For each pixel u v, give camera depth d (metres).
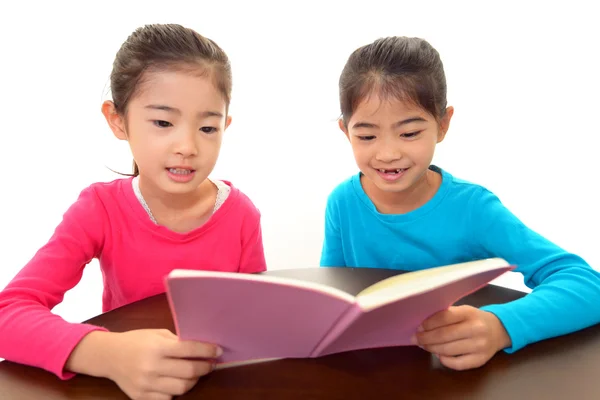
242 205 1.08
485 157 1.76
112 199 0.99
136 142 0.85
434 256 1.07
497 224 0.95
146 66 0.81
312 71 1.70
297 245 1.84
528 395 0.56
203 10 1.65
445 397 0.56
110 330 0.71
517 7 1.64
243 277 0.45
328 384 0.59
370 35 1.67
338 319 0.53
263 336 0.57
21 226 1.73
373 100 0.86
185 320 0.51
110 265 1.00
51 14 1.61
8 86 1.64
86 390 0.59
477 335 0.62
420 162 0.90
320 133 1.75
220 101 0.84
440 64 0.95
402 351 0.66
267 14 1.66
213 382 0.60
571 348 0.66
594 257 1.76
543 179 1.75
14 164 1.70
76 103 1.67
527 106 1.71
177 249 1.01
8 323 0.66
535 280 0.86
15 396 0.57
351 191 1.15
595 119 1.69
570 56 1.66
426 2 1.65
